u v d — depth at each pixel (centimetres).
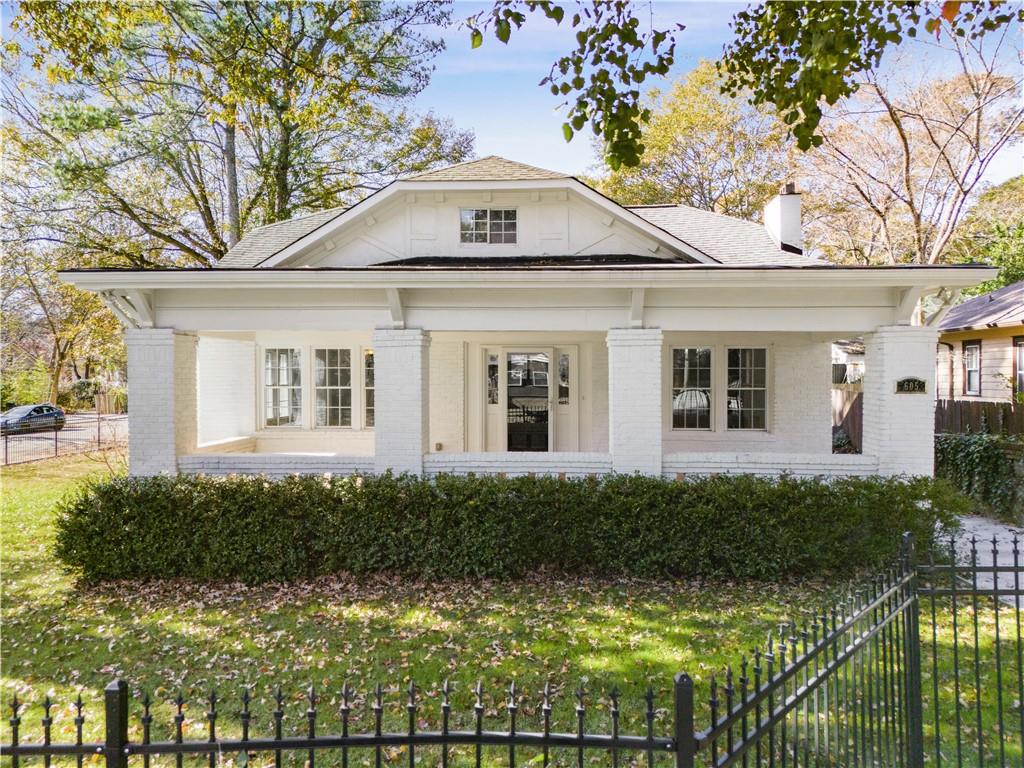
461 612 672
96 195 1945
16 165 1902
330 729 452
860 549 749
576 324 855
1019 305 1695
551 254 1081
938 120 2095
